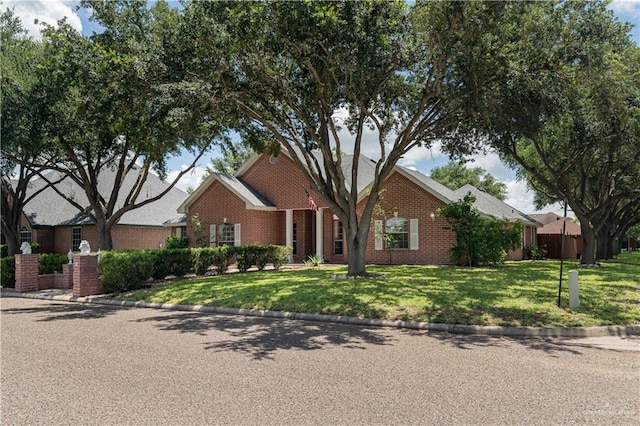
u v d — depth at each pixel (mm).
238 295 12273
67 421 4355
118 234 30500
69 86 16234
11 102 16672
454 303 10227
